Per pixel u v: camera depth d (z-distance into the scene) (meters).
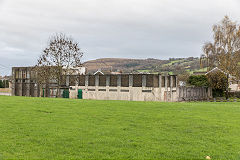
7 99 28.81
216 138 12.05
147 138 11.92
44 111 19.22
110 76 56.47
